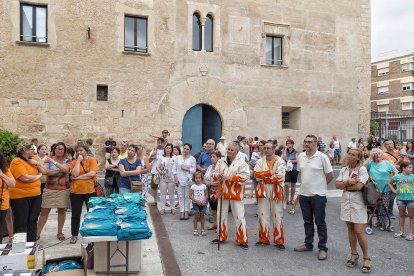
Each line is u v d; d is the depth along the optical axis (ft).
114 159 30.04
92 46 55.52
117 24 56.85
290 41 67.72
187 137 61.31
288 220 30.76
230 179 23.20
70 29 54.44
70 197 23.54
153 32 58.85
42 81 53.01
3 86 51.11
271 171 23.52
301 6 68.80
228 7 63.41
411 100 172.14
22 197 21.12
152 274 18.60
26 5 52.85
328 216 32.27
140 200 22.17
